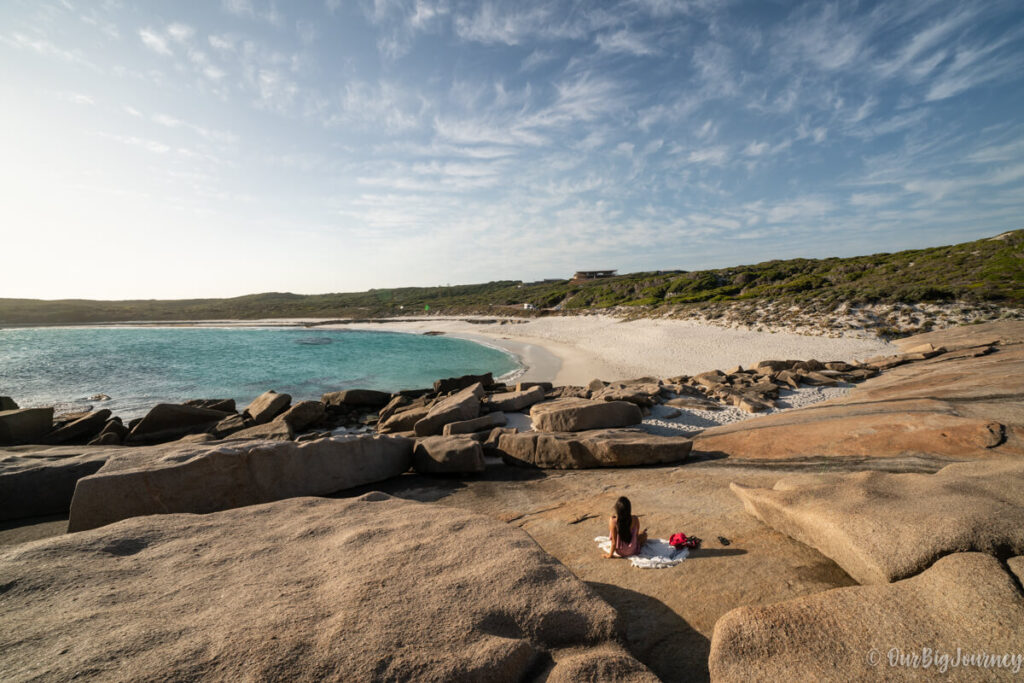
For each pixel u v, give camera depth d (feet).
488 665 8.73
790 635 9.66
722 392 51.49
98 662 8.39
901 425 28.07
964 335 71.56
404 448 31.89
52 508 24.53
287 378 104.32
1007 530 11.32
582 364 108.47
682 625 11.89
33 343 196.13
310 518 15.88
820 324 101.14
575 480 27.58
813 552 14.69
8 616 10.03
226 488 23.16
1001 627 8.90
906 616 9.62
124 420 67.46
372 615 10.12
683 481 24.64
